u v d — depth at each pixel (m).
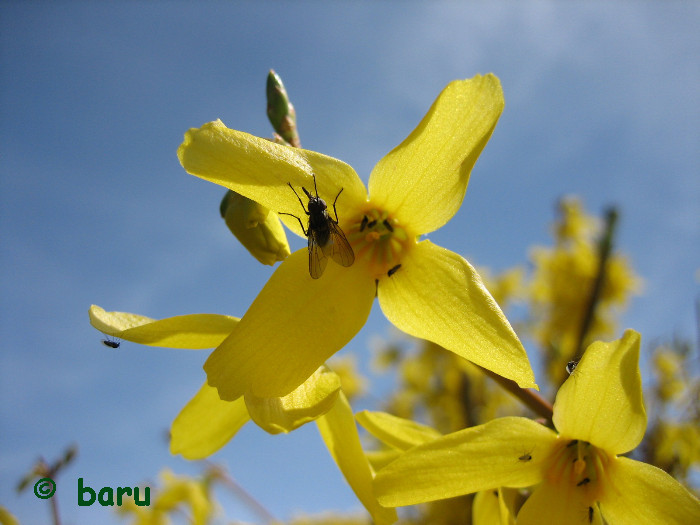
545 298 0.18
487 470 0.06
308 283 0.06
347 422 0.06
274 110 0.07
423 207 0.06
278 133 0.07
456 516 0.18
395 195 0.06
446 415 0.21
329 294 0.06
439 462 0.06
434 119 0.06
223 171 0.06
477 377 0.20
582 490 0.06
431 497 0.06
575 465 0.06
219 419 0.07
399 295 0.06
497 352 0.06
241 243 0.06
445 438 0.06
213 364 0.06
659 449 0.11
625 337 0.06
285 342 0.06
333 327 0.06
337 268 0.06
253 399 0.06
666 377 0.13
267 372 0.06
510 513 0.06
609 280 0.17
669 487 0.06
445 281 0.06
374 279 0.07
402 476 0.06
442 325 0.06
